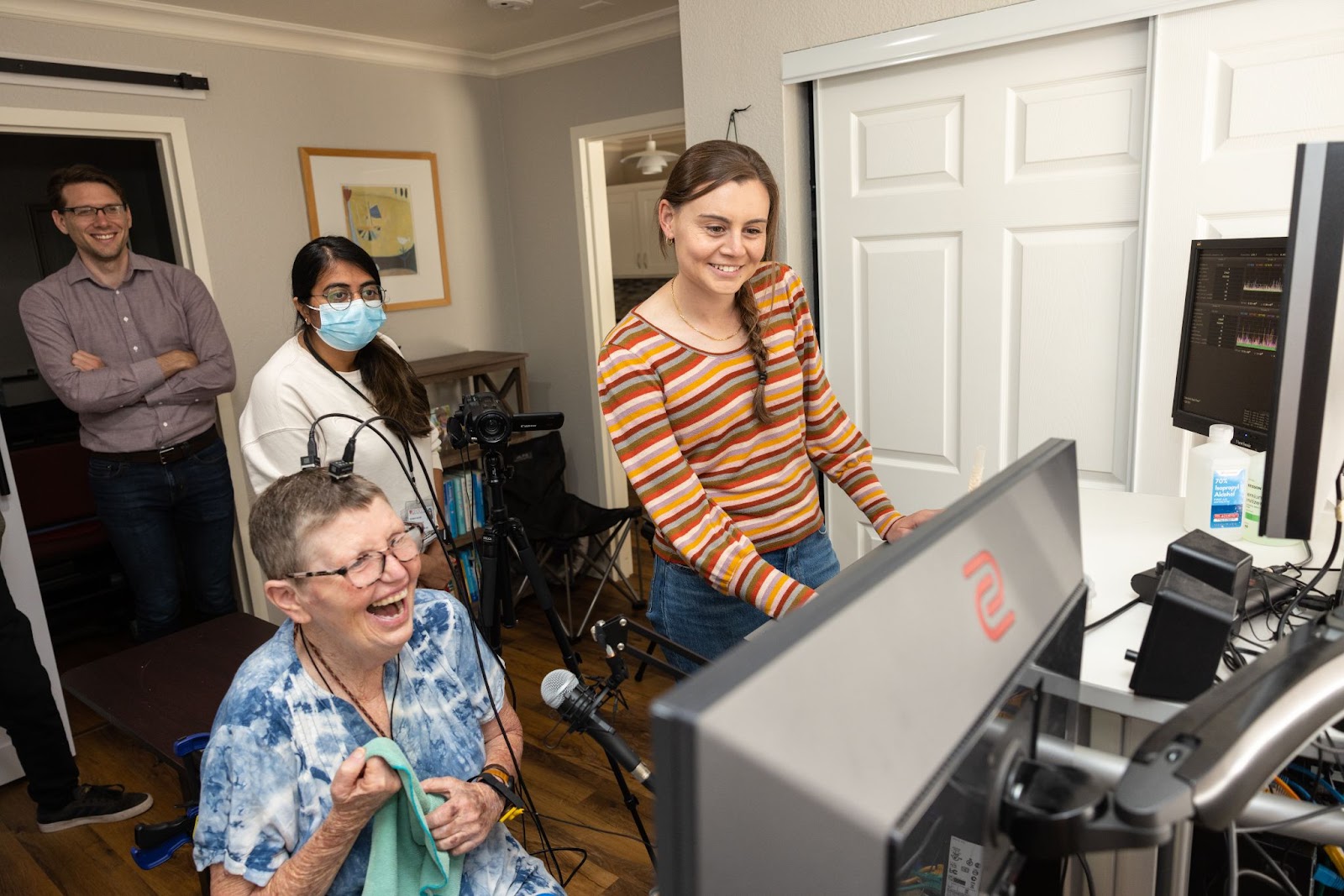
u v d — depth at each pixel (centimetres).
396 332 414
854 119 252
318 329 197
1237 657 103
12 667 231
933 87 236
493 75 439
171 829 149
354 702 119
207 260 346
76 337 292
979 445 249
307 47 365
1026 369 236
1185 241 204
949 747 40
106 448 293
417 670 127
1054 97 218
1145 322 212
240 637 210
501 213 455
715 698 31
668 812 31
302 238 375
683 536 135
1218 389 165
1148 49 201
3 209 412
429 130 418
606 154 684
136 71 317
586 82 410
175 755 157
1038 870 65
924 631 41
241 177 353
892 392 263
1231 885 73
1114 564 141
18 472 360
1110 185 215
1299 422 80
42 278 427
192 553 320
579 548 422
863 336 266
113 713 175
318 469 119
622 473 462
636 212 688
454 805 116
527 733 289
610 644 108
